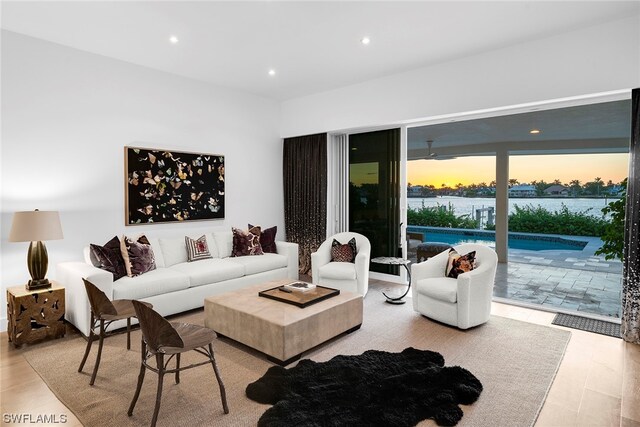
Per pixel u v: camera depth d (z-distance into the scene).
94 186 4.21
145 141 4.64
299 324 2.95
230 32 3.63
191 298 4.14
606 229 3.86
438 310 3.78
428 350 3.12
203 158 5.24
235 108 5.70
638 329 3.30
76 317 3.49
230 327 3.28
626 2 3.09
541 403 2.37
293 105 6.25
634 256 3.33
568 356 3.06
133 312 2.88
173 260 4.64
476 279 3.60
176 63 4.52
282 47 4.02
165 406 2.35
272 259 5.14
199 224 5.28
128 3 3.06
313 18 3.34
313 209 6.14
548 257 4.94
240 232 5.30
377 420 2.15
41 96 3.80
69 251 4.04
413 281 4.09
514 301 4.38
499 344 3.29
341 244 5.10
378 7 3.15
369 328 3.70
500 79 4.09
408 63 4.55
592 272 4.50
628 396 2.47
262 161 6.16
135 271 3.93
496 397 2.45
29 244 3.70
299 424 2.10
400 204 5.35
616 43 3.42
